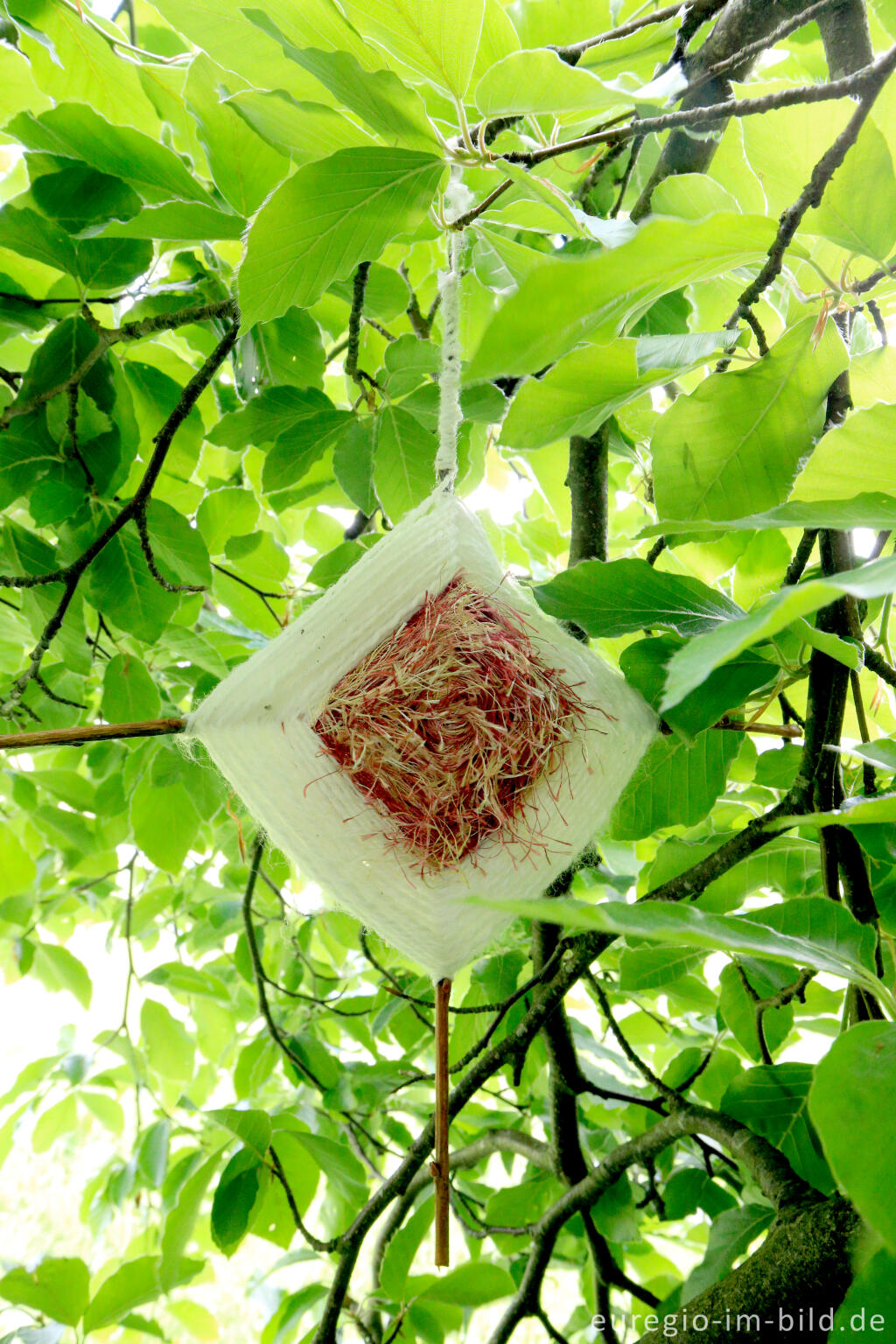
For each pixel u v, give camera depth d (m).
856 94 0.36
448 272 0.47
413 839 0.47
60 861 1.02
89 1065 0.83
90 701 0.99
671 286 0.37
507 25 0.42
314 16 0.40
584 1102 0.86
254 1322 1.37
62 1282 0.61
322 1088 0.76
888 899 0.49
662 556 0.65
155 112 0.61
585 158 0.59
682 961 0.61
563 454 0.72
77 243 0.55
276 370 0.64
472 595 0.49
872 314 0.45
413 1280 0.66
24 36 0.58
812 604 0.26
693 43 0.56
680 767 0.53
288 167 0.52
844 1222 0.39
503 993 0.72
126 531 0.59
